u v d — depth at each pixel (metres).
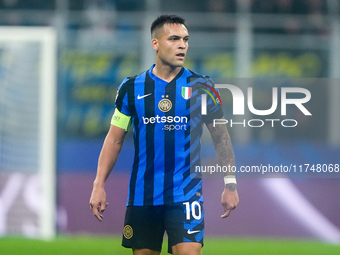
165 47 14.59
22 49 32.75
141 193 14.52
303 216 33.44
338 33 42.22
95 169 33.88
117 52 36.22
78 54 35.91
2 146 32.62
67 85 35.66
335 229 33.41
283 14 45.75
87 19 43.19
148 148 14.51
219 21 41.25
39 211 32.50
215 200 32.75
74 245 28.91
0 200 32.59
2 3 44.56
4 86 32.69
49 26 42.22
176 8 45.34
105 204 14.67
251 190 33.50
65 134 35.16
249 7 45.91
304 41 37.47
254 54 38.22
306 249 28.91
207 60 36.97
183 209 14.20
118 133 14.87
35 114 32.78
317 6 45.38
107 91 35.97
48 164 32.66
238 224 33.06
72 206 33.19
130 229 14.66
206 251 27.62
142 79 14.80
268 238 32.91
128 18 43.59
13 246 28.48
